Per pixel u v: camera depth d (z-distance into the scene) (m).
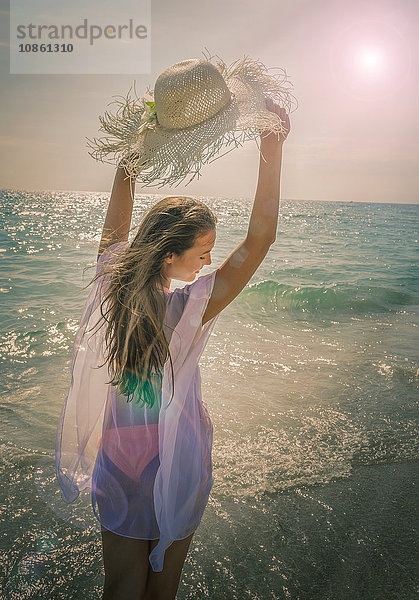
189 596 2.24
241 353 5.46
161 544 1.67
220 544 2.56
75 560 2.43
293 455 3.38
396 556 2.49
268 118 1.58
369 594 2.26
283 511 2.82
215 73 1.62
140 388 1.66
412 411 4.10
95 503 1.75
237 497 2.93
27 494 2.87
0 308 7.13
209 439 1.90
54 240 17.09
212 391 4.36
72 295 8.16
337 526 2.70
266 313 7.57
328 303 8.28
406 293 9.51
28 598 2.20
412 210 103.06
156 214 1.65
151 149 1.71
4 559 2.40
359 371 5.01
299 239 23.23
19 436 3.48
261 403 4.16
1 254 13.20
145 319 1.62
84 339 1.83
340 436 3.65
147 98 1.84
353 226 36.88
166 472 1.67
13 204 51.50
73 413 1.89
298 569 2.41
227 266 1.69
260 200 1.64
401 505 2.89
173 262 1.66
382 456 3.39
